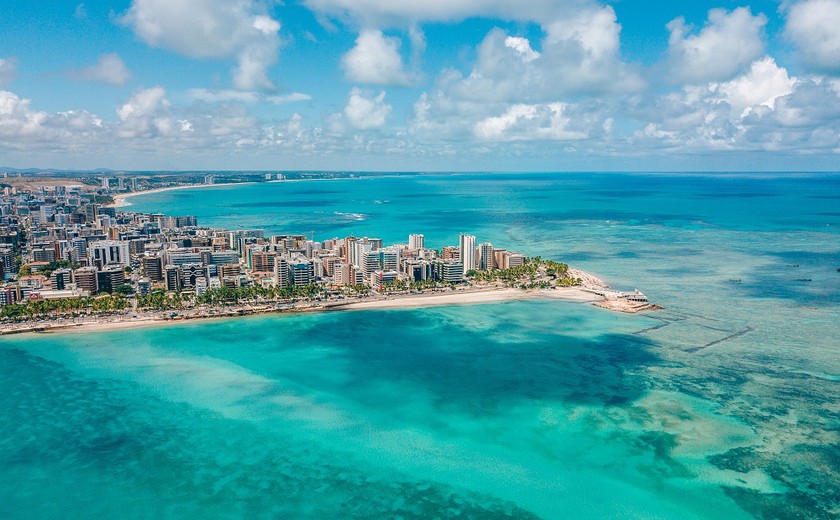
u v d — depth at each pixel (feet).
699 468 592.60
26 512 538.47
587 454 620.90
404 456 625.41
